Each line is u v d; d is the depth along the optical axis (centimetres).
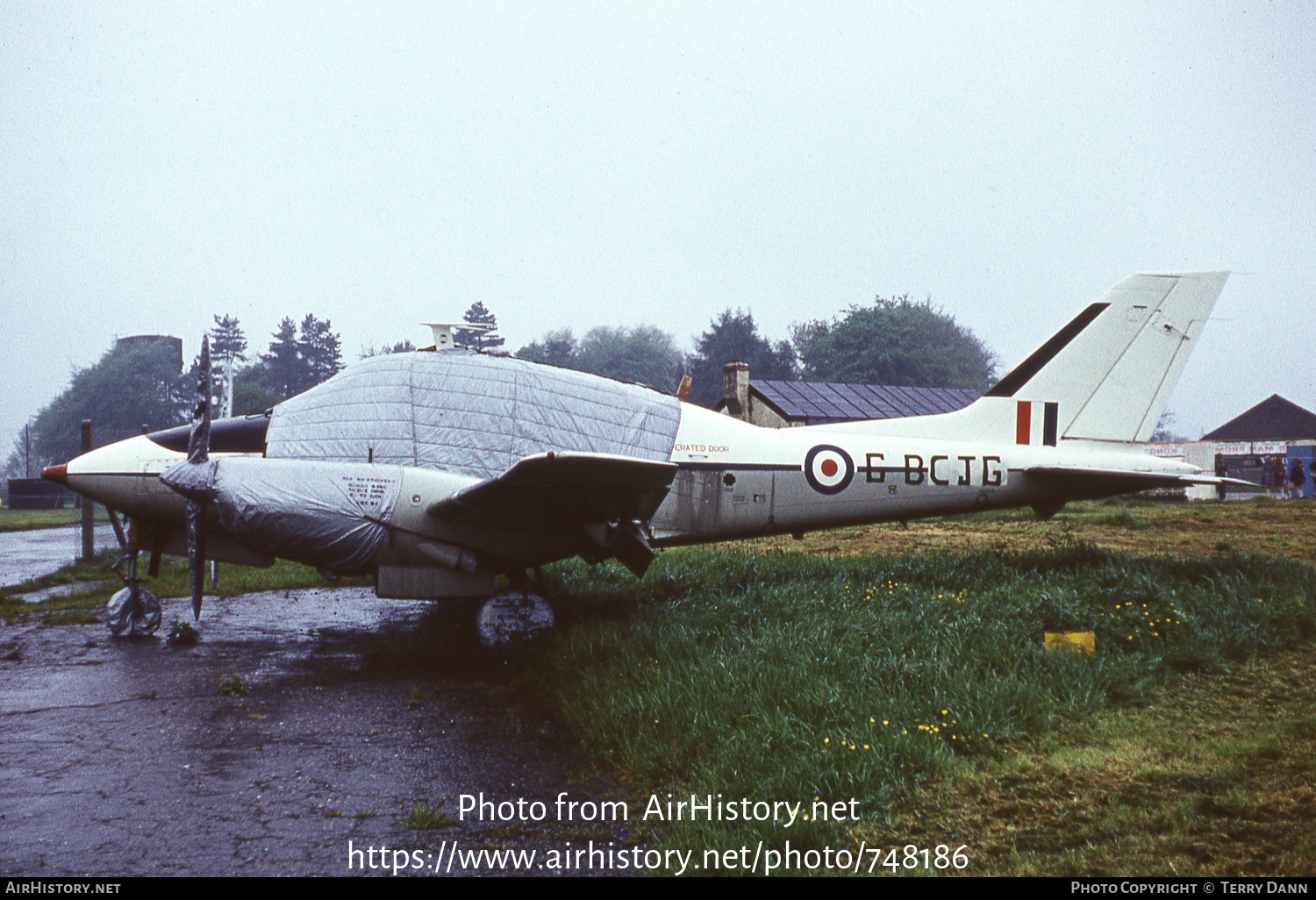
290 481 764
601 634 721
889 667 582
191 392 7894
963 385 6825
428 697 646
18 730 560
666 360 9562
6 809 428
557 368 909
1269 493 2975
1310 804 391
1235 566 859
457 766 496
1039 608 711
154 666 743
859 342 6475
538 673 701
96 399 7544
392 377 854
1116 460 1040
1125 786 425
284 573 1298
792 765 439
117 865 366
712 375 7094
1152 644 656
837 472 967
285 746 529
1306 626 702
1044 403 1038
